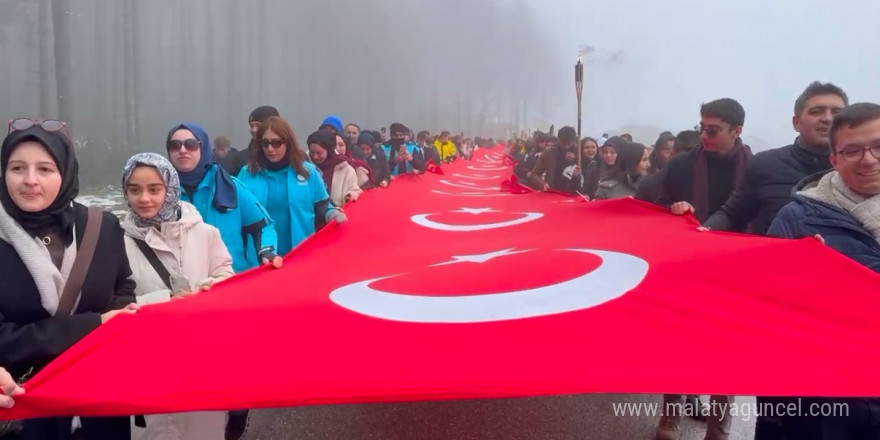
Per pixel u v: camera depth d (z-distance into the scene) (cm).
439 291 258
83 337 208
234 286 280
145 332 211
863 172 229
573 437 379
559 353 196
